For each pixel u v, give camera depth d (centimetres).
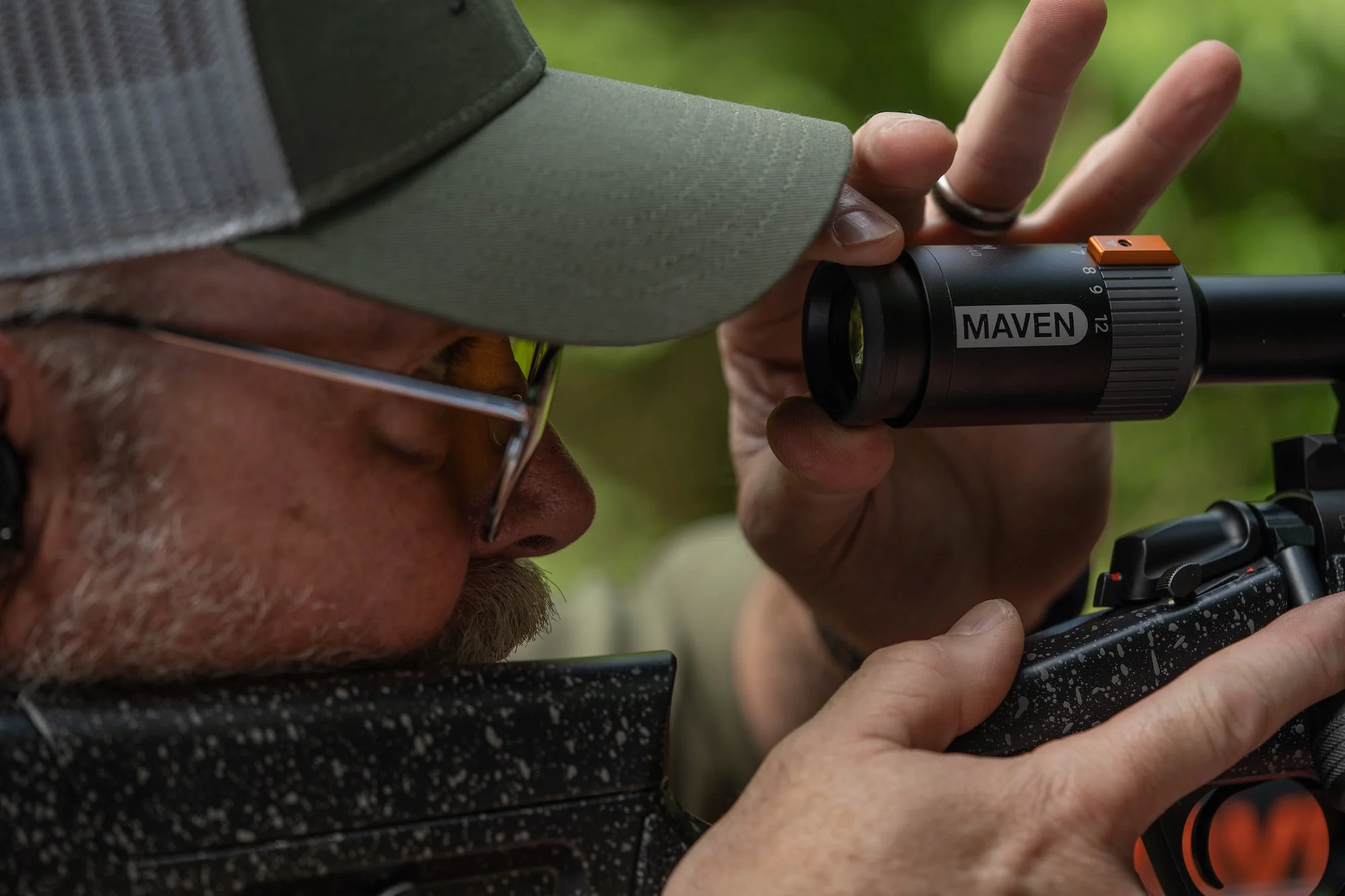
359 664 73
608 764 69
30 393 64
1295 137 289
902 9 295
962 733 75
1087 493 132
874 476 98
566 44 282
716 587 172
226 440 66
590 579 189
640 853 70
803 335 87
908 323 77
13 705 61
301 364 66
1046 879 65
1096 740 70
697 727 161
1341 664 73
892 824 65
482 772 66
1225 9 266
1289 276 87
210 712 62
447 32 68
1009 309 78
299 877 63
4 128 60
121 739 60
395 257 62
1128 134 111
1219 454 294
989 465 131
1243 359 85
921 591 131
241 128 60
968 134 108
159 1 59
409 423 71
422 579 73
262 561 67
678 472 323
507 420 79
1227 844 116
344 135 62
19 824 58
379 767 64
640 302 65
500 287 63
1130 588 82
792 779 69
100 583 65
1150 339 80
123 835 60
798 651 145
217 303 65
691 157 72
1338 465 84
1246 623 80
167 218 60
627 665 70
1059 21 97
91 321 63
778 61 288
